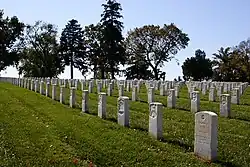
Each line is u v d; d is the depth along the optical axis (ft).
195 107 61.26
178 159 31.86
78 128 44.50
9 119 52.54
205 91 99.60
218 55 269.64
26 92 100.73
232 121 51.70
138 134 40.11
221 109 57.06
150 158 32.30
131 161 32.12
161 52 246.88
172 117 54.60
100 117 52.80
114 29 233.14
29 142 38.83
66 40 274.16
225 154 33.60
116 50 236.02
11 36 269.44
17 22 269.85
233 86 104.73
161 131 39.01
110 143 36.96
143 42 246.27
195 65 273.33
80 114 56.59
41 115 56.90
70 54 274.77
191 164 30.58
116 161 32.40
